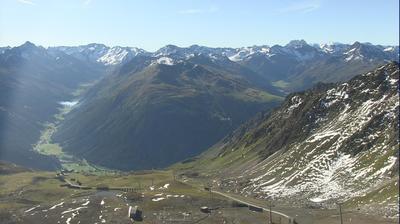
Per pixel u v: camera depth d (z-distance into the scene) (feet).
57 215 589.32
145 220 555.69
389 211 492.95
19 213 610.65
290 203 646.74
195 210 604.08
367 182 615.57
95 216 577.02
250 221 547.08
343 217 518.37
